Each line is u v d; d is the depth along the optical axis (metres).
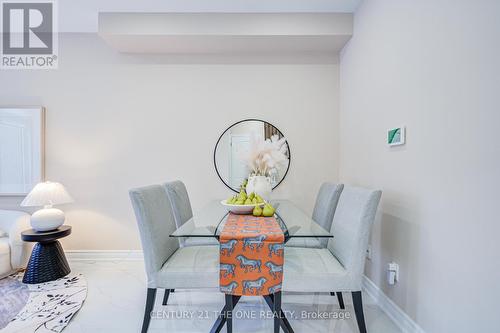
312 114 2.74
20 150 2.65
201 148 2.74
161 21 2.34
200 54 2.72
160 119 2.73
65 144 2.71
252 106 2.74
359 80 2.24
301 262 1.54
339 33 2.35
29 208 2.70
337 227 1.65
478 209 1.08
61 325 1.63
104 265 2.60
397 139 1.62
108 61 2.71
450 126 1.22
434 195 1.33
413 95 1.49
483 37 1.05
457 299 1.19
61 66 2.69
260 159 1.98
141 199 1.45
